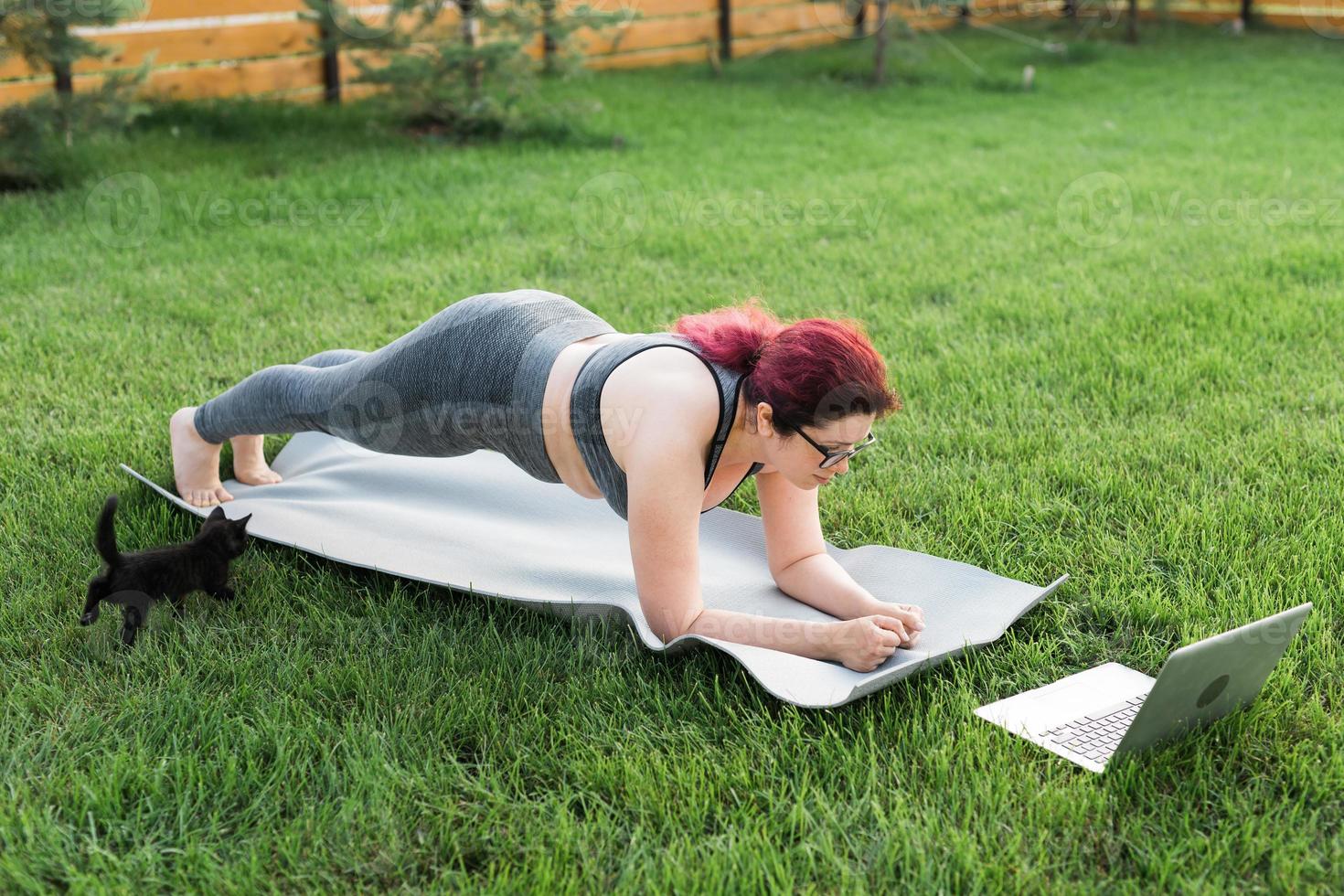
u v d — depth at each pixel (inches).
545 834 89.1
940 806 91.6
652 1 571.5
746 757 97.3
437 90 378.3
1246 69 557.9
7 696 105.3
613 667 109.5
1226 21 708.0
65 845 87.7
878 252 265.6
